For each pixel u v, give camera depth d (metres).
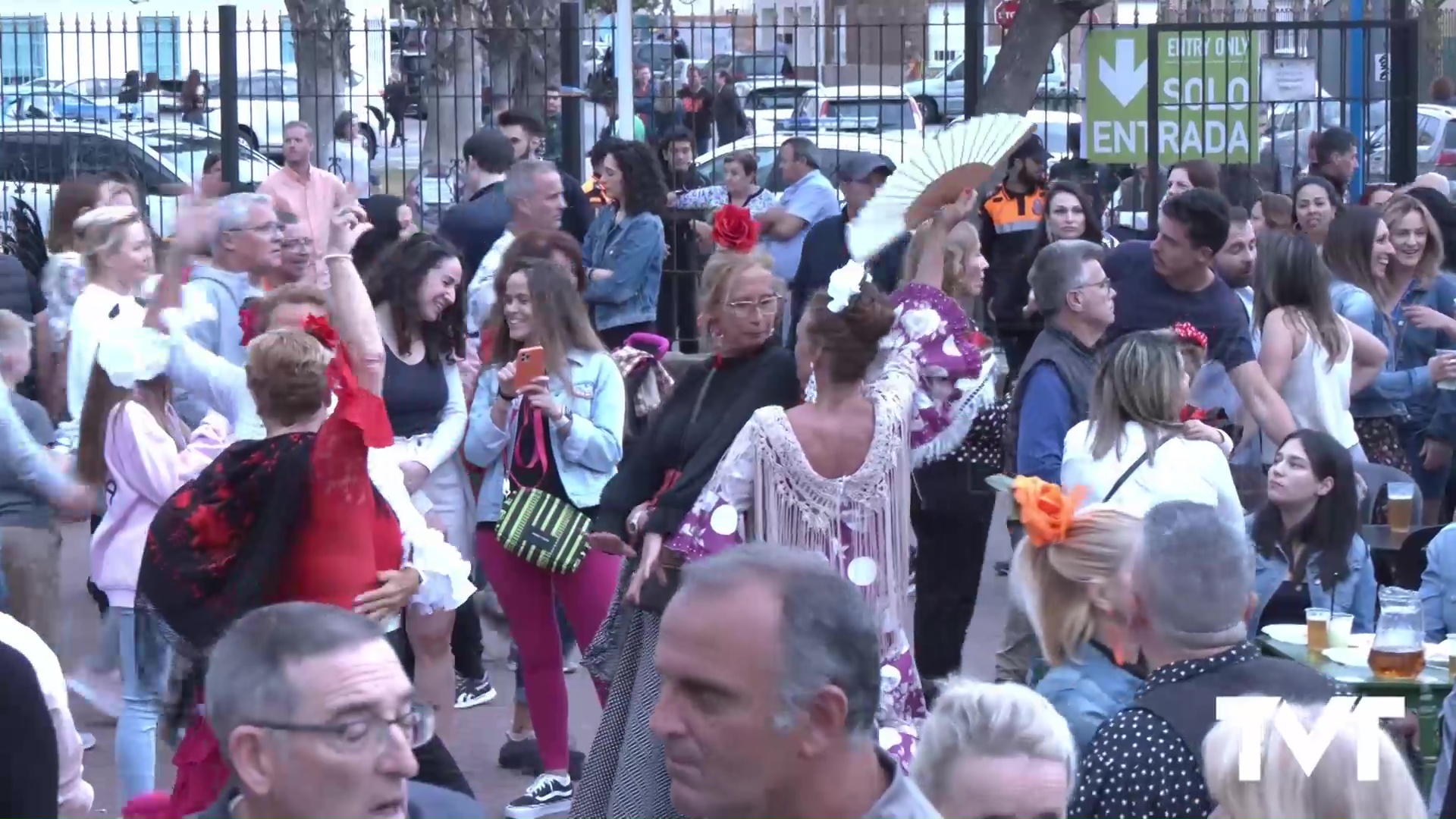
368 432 4.29
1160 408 5.39
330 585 4.32
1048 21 12.56
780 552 2.58
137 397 5.64
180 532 4.26
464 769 6.71
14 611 5.74
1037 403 6.04
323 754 2.95
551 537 5.92
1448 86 21.91
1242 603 3.64
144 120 13.88
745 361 4.95
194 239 6.08
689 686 2.50
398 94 15.19
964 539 6.51
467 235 9.87
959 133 5.49
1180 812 3.47
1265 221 10.12
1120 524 4.14
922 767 3.34
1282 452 5.87
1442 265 8.69
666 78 16.45
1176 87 10.72
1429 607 5.66
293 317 5.32
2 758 3.14
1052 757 3.29
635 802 4.42
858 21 13.49
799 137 11.71
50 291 8.02
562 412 5.97
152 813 4.01
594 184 12.33
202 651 4.24
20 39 15.61
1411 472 8.06
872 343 4.55
